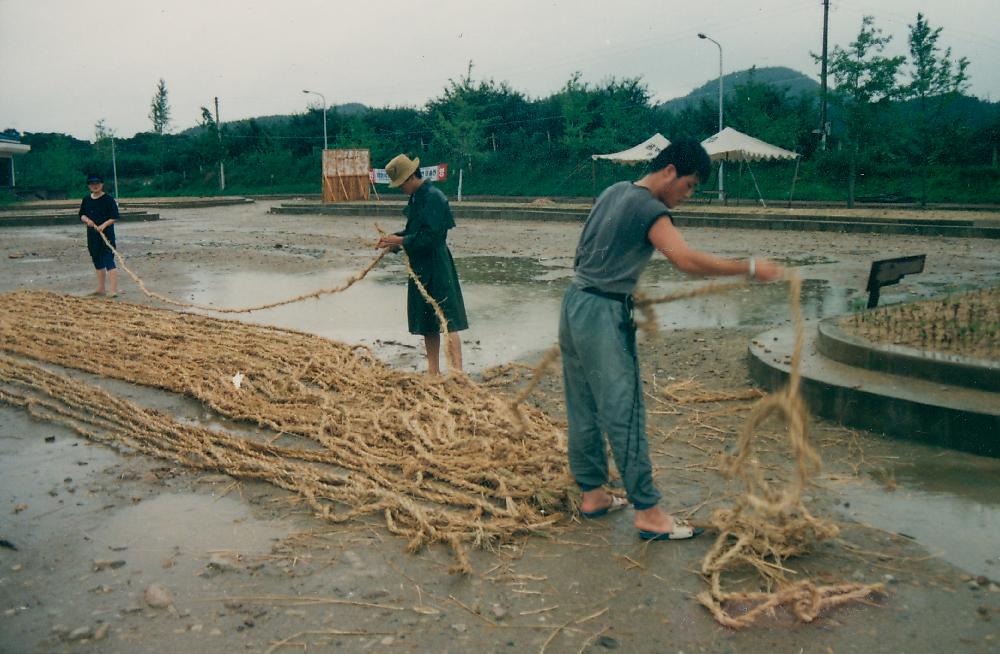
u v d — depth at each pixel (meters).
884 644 2.82
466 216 28.44
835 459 4.52
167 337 7.54
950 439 4.60
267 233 22.31
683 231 20.78
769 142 37.53
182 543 3.57
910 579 3.23
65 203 39.53
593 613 3.03
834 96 27.52
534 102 55.94
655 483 4.23
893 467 4.38
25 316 8.59
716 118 45.47
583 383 3.69
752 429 3.24
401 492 4.07
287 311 9.45
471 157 51.03
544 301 10.10
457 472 4.25
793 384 3.01
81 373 6.43
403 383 5.96
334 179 40.41
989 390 4.86
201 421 5.29
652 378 6.29
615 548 3.54
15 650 2.77
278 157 61.59
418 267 6.04
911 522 3.73
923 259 7.84
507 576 3.29
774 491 4.05
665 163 3.39
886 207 29.47
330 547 3.54
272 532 3.69
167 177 65.88
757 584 3.24
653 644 2.84
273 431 5.09
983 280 11.07
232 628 2.92
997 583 3.19
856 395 4.97
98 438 4.91
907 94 26.78
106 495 4.09
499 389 6.03
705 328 8.23
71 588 3.18
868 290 7.41
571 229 22.75
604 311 3.47
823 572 3.29
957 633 2.87
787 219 20.62
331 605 3.08
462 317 6.23
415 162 5.94
